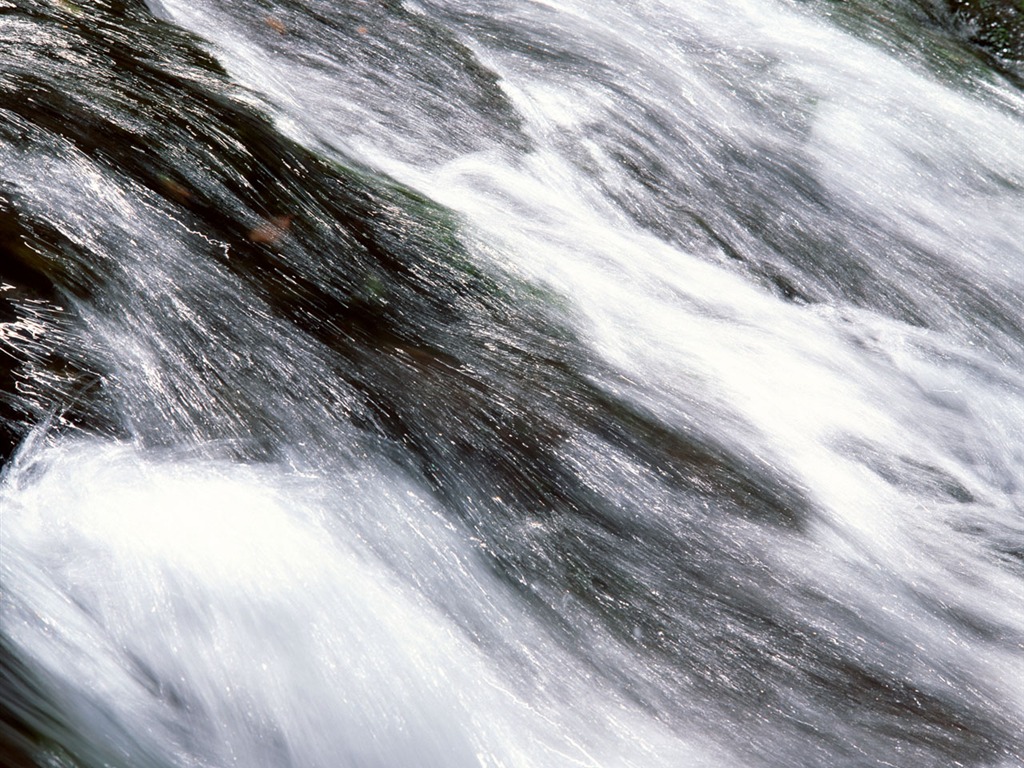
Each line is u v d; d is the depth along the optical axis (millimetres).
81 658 2555
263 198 3902
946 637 3352
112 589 2693
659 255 4746
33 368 3045
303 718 2684
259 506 2988
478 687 2850
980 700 3197
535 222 4617
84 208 3512
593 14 6484
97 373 3125
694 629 3145
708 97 5906
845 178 5566
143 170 3730
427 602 2971
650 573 3242
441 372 3559
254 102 4375
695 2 6906
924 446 4113
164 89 4176
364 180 4320
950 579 3545
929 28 7273
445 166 4859
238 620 2752
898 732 3061
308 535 2967
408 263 3961
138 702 2568
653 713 2939
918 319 4875
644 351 4012
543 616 3061
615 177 5172
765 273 4914
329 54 5312
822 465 3791
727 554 3355
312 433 3232
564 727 2842
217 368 3293
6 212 3367
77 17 4492
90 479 2893
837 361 4398
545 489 3346
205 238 3635
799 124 5863
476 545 3145
